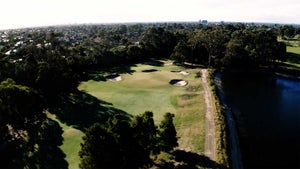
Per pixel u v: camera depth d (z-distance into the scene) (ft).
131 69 348.18
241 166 137.90
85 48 430.20
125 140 117.91
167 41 448.24
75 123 184.65
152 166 130.93
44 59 319.88
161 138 135.85
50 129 175.32
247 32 397.80
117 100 228.63
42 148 151.64
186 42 418.72
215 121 177.88
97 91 256.11
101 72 337.72
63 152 146.20
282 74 332.60
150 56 428.97
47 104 219.61
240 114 208.74
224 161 131.85
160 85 268.21
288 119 199.31
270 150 155.12
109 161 111.14
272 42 367.45
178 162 133.49
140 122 125.08
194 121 181.57
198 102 216.95
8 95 165.68
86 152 110.93
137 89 257.96
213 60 375.25
